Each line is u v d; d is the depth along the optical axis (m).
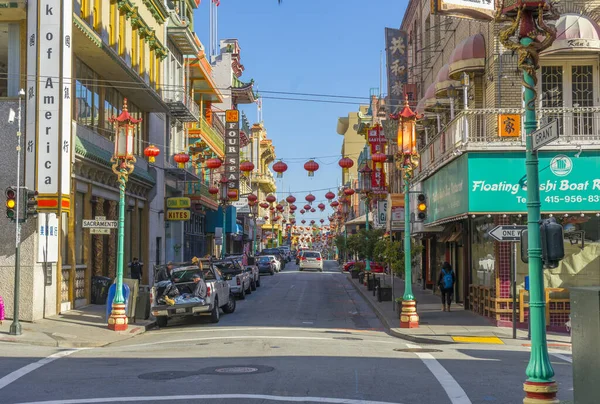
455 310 26.45
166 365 13.30
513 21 9.85
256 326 22.16
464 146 21.34
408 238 21.75
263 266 57.91
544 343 8.76
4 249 22.28
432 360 14.12
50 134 22.19
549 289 21.09
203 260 25.91
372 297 33.31
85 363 13.89
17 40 23.08
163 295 23.50
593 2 22.48
